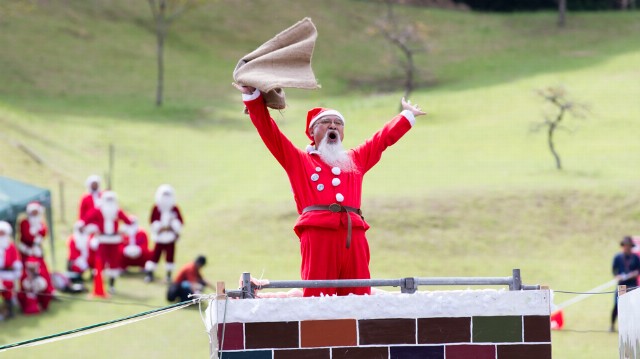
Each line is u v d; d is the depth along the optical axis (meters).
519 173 71.94
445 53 130.62
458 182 69.25
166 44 126.94
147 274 52.47
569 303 47.78
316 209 15.87
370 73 124.00
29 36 118.69
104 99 105.69
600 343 42.75
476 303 14.34
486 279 14.59
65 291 49.22
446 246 58.16
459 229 60.19
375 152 16.80
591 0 152.88
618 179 68.44
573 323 46.03
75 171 74.50
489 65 123.62
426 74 121.88
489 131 89.88
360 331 14.23
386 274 54.25
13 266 45.16
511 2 155.50
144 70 117.56
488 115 97.50
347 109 104.25
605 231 60.12
